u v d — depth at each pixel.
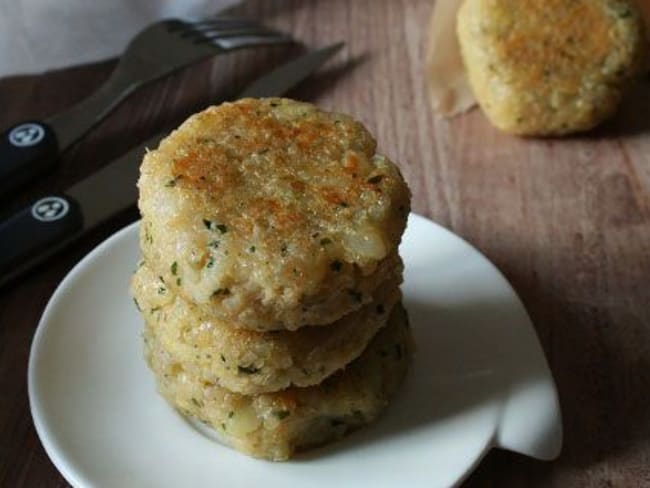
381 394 0.30
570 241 0.39
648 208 0.40
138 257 0.35
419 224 0.36
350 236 0.27
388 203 0.28
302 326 0.28
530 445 0.30
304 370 0.28
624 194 0.41
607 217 0.40
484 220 0.40
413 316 0.33
